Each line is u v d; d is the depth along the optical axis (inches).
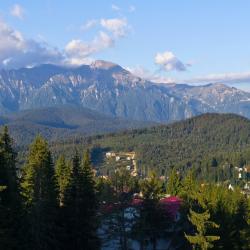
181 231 2481.5
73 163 2158.0
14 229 1763.0
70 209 2107.5
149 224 2373.3
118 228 2362.2
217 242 2220.7
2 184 1711.4
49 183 2011.6
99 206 2299.5
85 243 2114.9
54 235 2004.2
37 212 1900.8
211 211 2252.7
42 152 2034.9
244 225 2409.0
